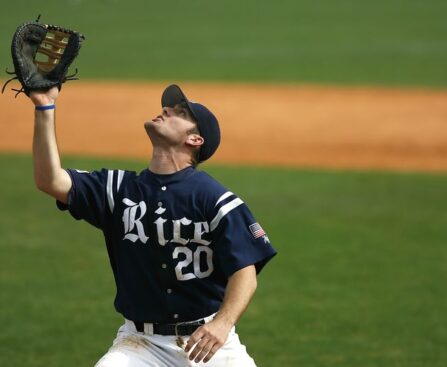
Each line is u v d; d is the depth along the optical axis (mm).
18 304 33781
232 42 129375
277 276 37375
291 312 33219
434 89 90938
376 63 109688
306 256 40062
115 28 144250
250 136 70688
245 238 16875
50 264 39000
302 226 45031
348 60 112562
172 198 17188
